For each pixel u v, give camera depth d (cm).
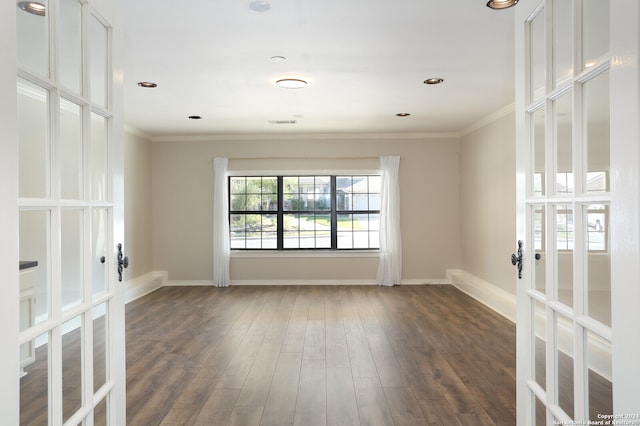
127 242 671
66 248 143
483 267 649
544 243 162
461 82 443
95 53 166
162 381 341
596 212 124
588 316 129
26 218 121
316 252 765
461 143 747
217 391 321
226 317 545
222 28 305
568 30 140
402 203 760
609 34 115
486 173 632
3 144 102
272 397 310
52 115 133
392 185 749
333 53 357
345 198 778
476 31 315
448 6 276
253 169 763
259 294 687
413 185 758
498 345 427
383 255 752
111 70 178
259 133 744
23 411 119
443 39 330
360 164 759
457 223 758
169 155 767
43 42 129
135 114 588
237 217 779
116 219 180
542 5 158
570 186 140
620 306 104
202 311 577
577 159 133
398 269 751
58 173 136
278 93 480
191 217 766
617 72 104
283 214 777
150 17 287
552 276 154
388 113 594
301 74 412
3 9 102
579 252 133
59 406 137
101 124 171
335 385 331
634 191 98
